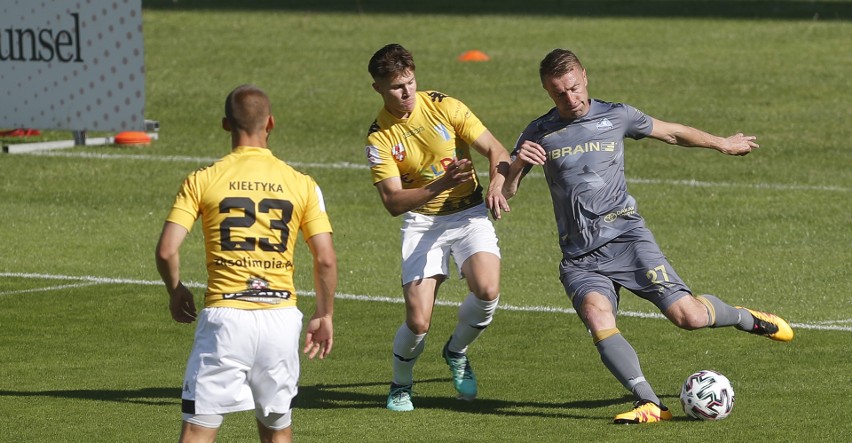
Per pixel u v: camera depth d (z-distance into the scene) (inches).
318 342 764.6
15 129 2869.1
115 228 1983.3
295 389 761.6
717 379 974.4
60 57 2586.1
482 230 1050.1
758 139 2659.9
